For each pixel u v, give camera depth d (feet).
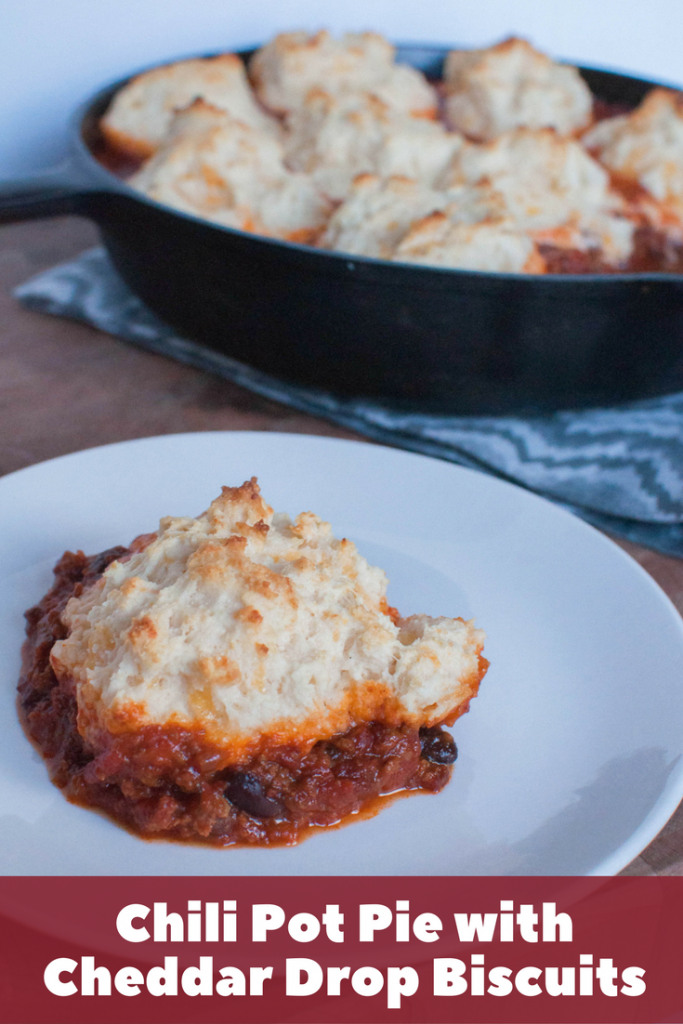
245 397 2.10
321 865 1.35
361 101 2.60
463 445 1.97
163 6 3.07
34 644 1.50
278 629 1.40
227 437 1.78
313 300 1.90
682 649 1.52
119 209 1.98
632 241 2.32
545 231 2.23
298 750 1.38
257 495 1.52
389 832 1.38
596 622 1.58
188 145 2.28
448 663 1.44
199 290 1.99
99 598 1.46
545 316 1.87
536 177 2.35
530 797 1.41
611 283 1.83
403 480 1.76
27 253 2.62
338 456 1.78
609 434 2.02
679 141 2.57
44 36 2.96
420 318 1.88
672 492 1.89
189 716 1.36
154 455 1.75
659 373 1.99
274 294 1.92
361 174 2.27
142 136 2.59
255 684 1.38
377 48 2.92
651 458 1.96
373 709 1.41
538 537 1.68
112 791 1.37
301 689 1.38
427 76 3.11
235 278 1.93
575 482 1.92
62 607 1.51
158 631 1.38
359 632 1.43
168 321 2.12
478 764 1.44
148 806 1.36
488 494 1.73
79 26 2.99
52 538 1.64
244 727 1.37
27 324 2.27
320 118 2.55
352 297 1.88
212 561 1.43
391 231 2.14
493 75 2.84
